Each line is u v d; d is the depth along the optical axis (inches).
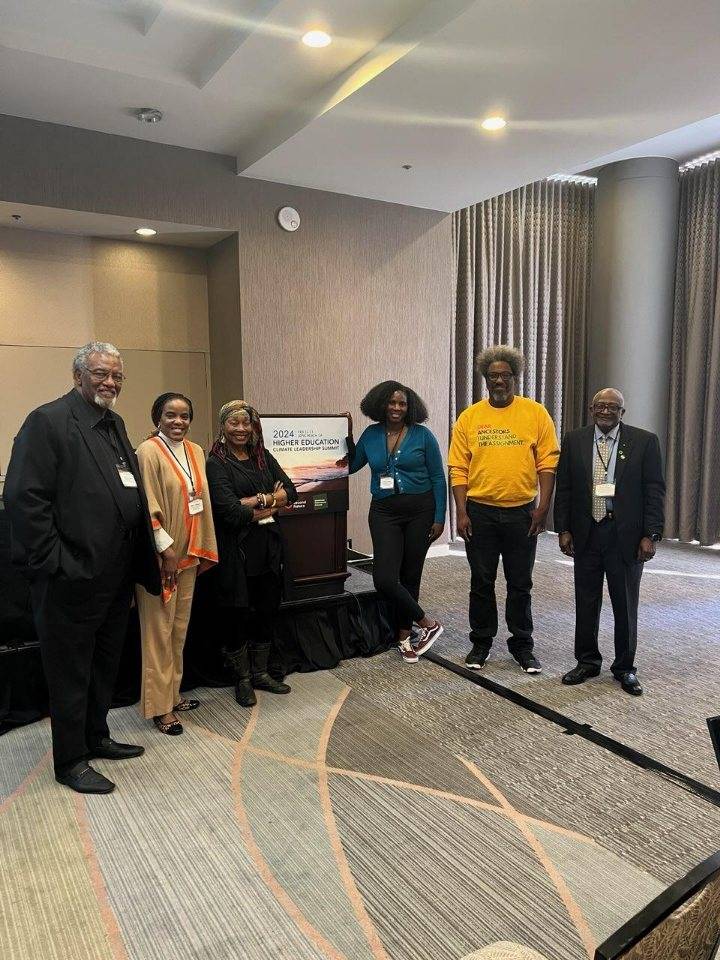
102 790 97.3
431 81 136.2
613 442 130.3
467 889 77.7
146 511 101.0
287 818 91.4
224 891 77.5
